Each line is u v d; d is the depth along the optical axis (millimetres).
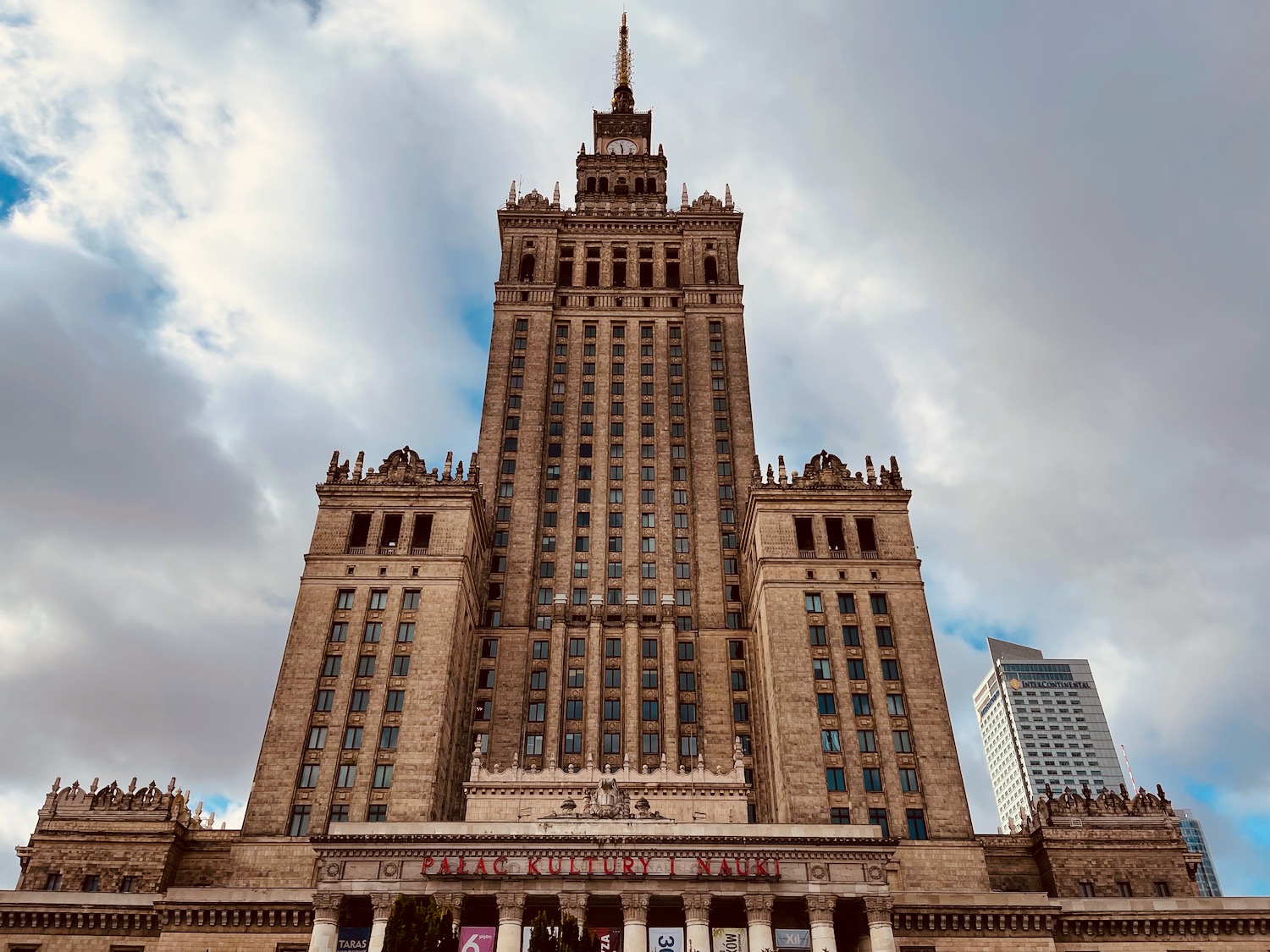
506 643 90000
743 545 95750
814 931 58875
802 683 79750
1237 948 69000
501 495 99938
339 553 84438
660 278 120125
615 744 85188
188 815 78312
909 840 72688
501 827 61781
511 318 113375
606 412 106875
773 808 78812
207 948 65812
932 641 81812
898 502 89750
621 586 94562
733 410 105875
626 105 157125
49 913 68812
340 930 59094
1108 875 75250
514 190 129375
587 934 40969
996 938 67438
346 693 77375
